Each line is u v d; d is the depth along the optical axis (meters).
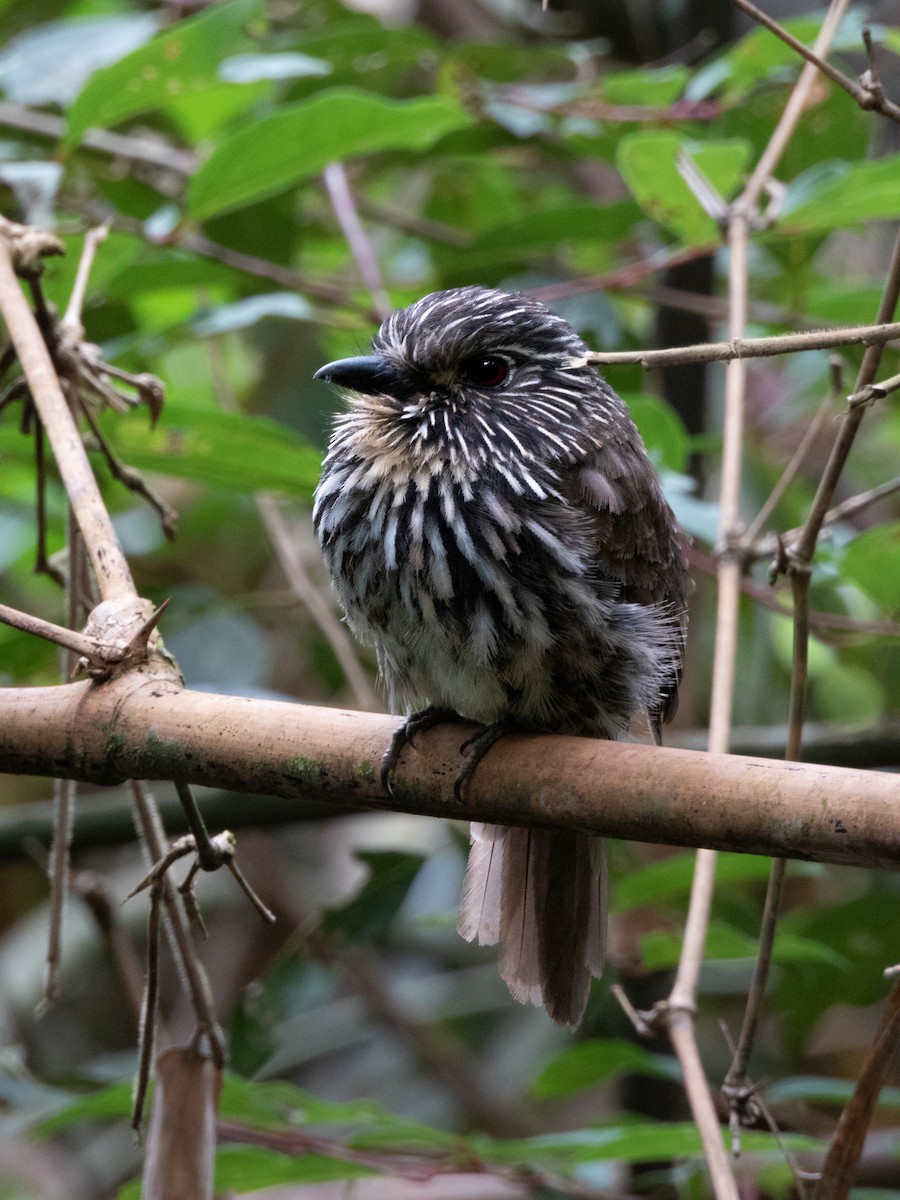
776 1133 5.72
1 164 7.49
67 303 7.38
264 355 11.45
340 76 9.45
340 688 10.11
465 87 9.04
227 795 8.77
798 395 10.67
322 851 12.18
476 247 8.81
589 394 6.19
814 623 7.82
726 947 7.53
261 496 8.87
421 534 5.75
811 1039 10.45
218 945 11.50
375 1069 11.59
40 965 11.32
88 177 9.30
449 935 11.70
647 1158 6.64
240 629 9.91
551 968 6.16
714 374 11.67
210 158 7.20
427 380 6.05
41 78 8.47
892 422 11.43
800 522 10.29
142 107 7.41
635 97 8.85
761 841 4.20
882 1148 9.40
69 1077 7.79
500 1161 7.02
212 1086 5.25
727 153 7.50
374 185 11.66
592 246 10.02
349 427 6.18
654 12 11.49
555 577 5.65
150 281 8.12
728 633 6.84
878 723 8.72
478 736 4.72
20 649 8.29
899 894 8.78
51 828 8.88
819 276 10.53
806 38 8.27
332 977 8.13
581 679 5.80
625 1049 7.57
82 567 5.75
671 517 6.49
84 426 7.20
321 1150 6.94
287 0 10.95
